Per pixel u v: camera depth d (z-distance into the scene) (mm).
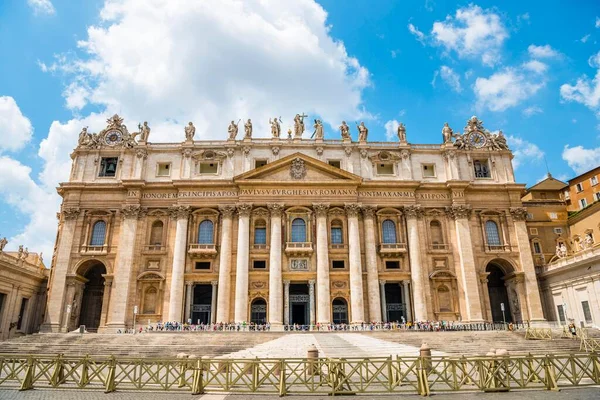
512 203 56906
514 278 54656
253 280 51969
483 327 49781
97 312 55906
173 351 33094
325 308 50406
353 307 50688
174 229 53906
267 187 54781
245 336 38062
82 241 53594
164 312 50688
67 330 49312
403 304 52875
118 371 24891
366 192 55812
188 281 51969
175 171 56625
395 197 55812
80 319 54969
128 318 50375
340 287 52250
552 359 17719
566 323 49781
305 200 54656
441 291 53562
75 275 51781
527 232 57375
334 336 37750
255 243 53750
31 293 53000
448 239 55219
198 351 32938
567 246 58938
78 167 56906
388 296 55562
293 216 54562
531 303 52500
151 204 55000
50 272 54906
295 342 33094
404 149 58000
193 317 52219
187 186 54562
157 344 36000
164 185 54750
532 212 60625
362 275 52656
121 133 58156
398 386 18766
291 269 52469
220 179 55000
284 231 53812
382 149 58031
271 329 48594
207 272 52406
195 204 54375
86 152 57531
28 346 35438
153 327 48656
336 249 53500
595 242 54250
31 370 18328
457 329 48594
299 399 16250
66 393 17188
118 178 56156
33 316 53281
